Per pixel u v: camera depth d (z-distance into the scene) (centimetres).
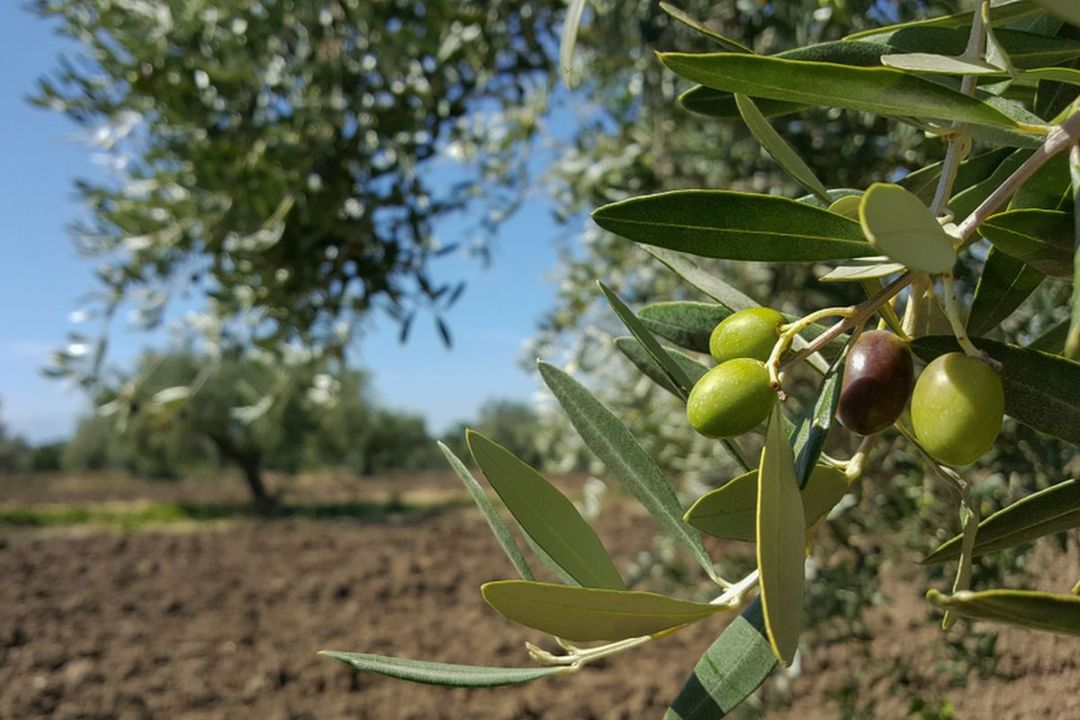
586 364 100
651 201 21
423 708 190
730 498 20
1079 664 52
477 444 23
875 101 19
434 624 259
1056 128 18
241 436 754
